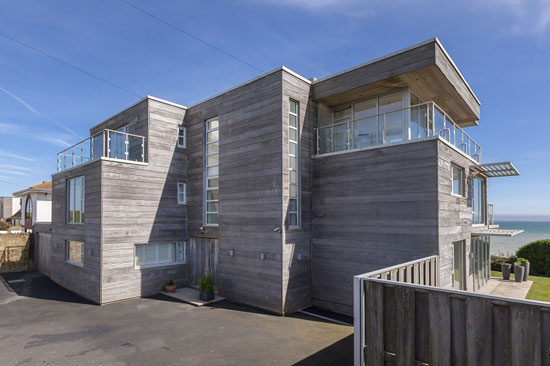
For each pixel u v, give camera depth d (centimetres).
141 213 1020
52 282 1233
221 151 1004
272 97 872
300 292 869
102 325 730
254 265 884
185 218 1134
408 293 396
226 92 1005
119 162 980
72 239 1102
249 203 909
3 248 1459
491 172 1111
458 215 842
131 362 540
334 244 869
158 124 1084
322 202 905
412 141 746
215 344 617
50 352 581
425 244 711
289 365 529
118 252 959
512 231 1005
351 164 852
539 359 302
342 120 994
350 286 827
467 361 347
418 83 839
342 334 675
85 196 1023
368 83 839
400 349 400
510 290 1070
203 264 1068
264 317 793
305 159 916
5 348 600
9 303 932
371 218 803
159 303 923
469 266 943
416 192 733
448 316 362
